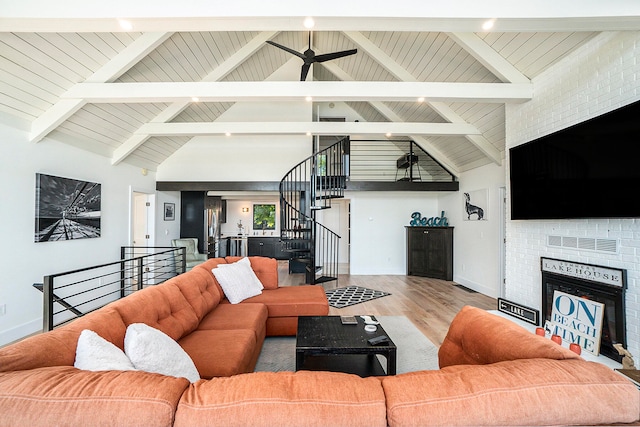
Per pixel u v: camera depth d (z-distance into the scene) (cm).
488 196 543
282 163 682
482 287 554
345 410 83
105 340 142
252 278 365
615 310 249
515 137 369
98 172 472
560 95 303
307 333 241
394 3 214
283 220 586
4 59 286
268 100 364
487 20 218
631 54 237
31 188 355
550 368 92
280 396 85
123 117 455
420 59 443
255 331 253
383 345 218
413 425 82
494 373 92
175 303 238
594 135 250
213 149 676
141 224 651
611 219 256
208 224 809
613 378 88
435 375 94
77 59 328
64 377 89
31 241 354
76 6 208
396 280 668
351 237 751
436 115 564
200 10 211
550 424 83
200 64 475
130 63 356
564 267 298
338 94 350
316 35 583
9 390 82
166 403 81
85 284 439
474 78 419
